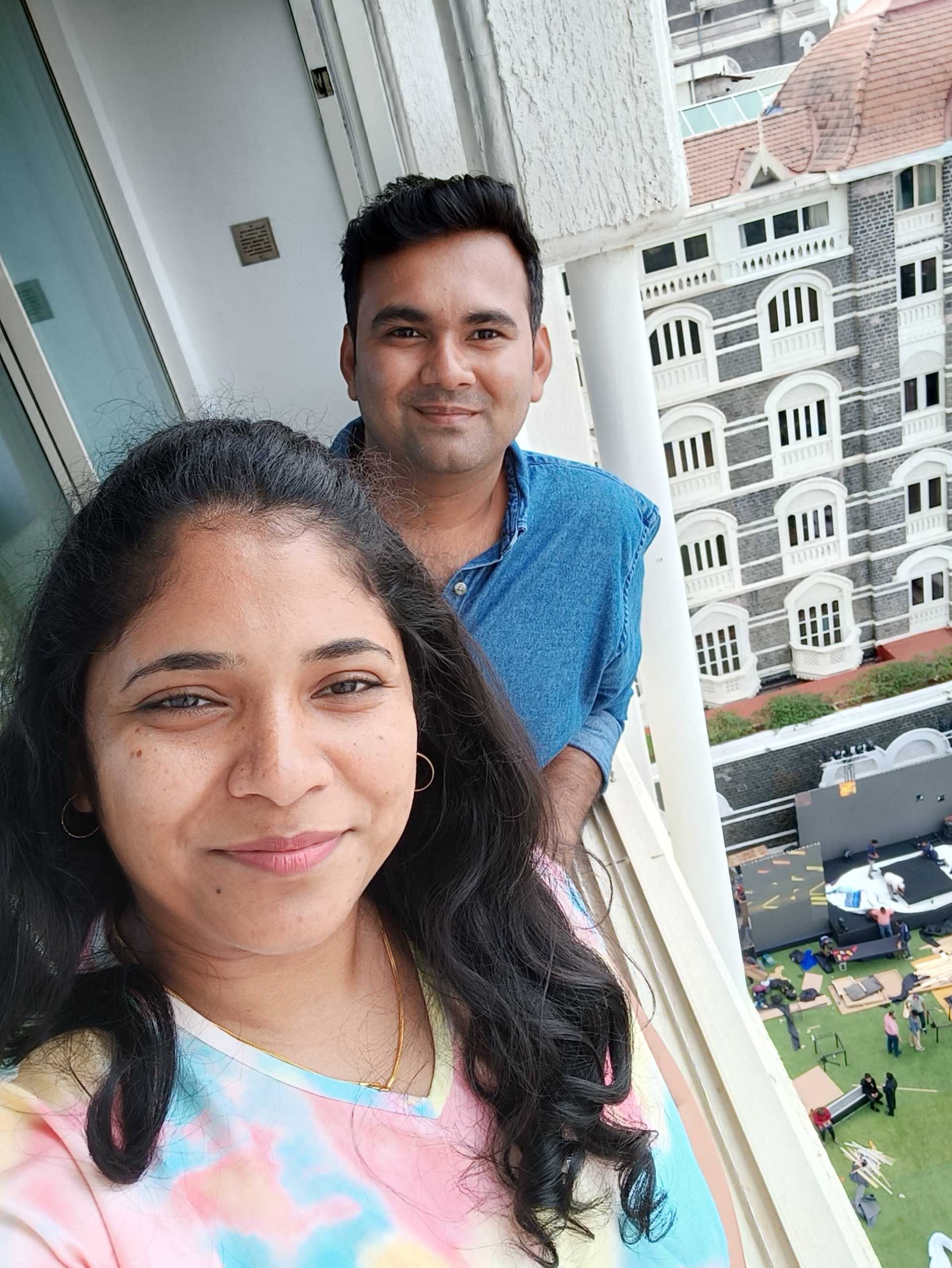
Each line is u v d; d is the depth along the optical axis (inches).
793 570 551.2
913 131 458.9
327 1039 18.4
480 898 21.3
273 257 59.5
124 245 56.0
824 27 455.5
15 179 43.9
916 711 505.7
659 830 45.3
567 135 47.6
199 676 14.7
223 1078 16.7
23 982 16.3
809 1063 307.1
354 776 15.5
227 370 62.6
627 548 38.4
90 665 15.3
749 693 581.0
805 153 469.1
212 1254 15.6
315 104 54.5
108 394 49.9
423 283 33.3
